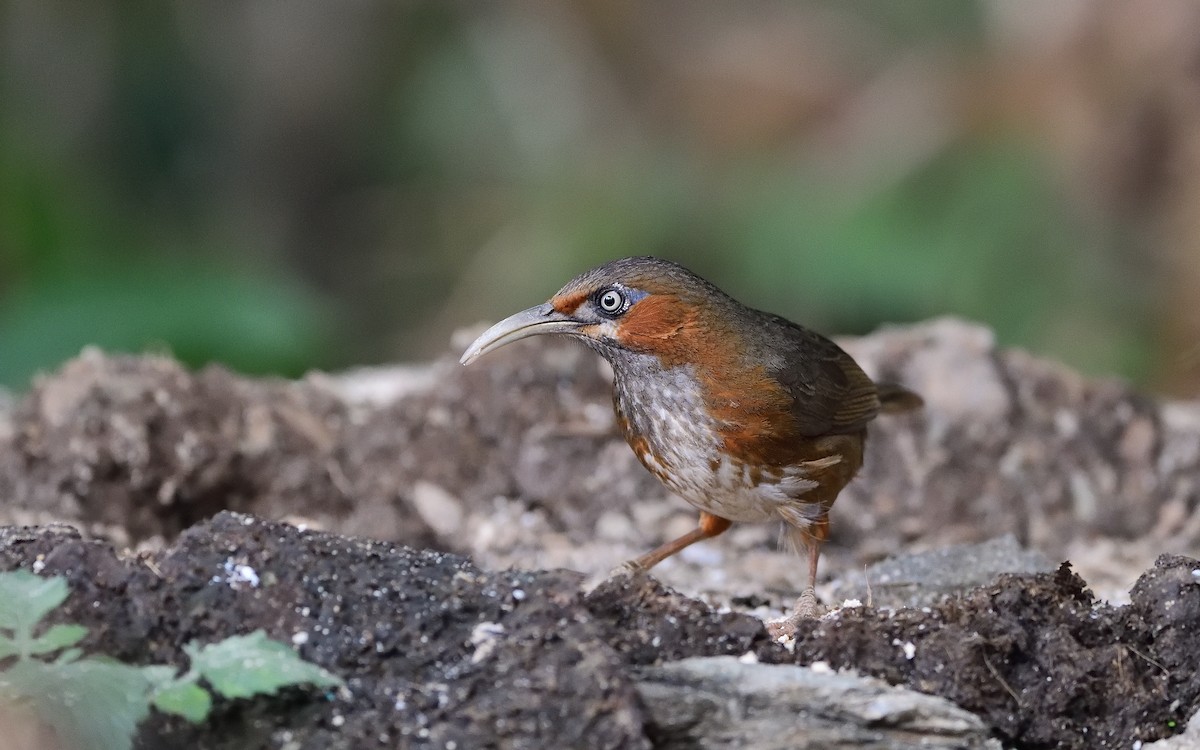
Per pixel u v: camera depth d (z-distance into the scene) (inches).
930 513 454.0
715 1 835.4
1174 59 673.6
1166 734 259.6
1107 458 473.7
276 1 886.4
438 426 465.7
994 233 692.7
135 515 431.2
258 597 246.4
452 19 892.0
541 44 845.8
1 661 229.1
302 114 896.9
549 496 445.4
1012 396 483.5
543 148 837.2
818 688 244.2
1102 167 687.7
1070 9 700.7
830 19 820.6
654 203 780.0
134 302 631.8
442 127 863.7
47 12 829.2
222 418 455.8
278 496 446.3
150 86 860.6
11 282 671.1
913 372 492.1
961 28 797.2
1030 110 709.9
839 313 717.9
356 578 250.8
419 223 866.8
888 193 710.5
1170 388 676.7
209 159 883.4
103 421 433.7
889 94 754.8
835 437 352.5
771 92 784.9
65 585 234.1
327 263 908.6
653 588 260.7
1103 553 430.0
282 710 233.6
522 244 790.5
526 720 228.1
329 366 741.3
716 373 333.1
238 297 636.7
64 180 735.1
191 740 230.4
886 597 349.4
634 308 333.4
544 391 473.1
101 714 221.6
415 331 853.8
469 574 255.4
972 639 257.4
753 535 429.1
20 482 429.4
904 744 241.9
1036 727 257.3
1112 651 264.2
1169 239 677.9
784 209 732.7
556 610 245.3
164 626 241.3
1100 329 684.1
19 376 617.0
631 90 829.2
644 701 233.9
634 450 352.2
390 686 235.9
